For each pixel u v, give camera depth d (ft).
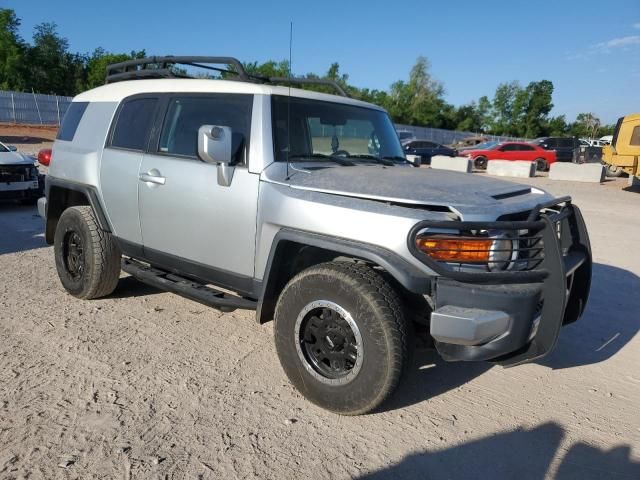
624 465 9.38
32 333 13.80
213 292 13.01
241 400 10.94
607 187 62.75
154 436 9.57
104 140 15.55
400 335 9.53
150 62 16.06
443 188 10.54
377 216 9.66
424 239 9.25
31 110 147.64
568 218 12.34
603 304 18.38
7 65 201.36
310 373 10.56
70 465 8.67
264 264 11.43
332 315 10.26
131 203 14.38
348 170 11.80
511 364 10.36
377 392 9.72
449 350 9.89
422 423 10.43
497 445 9.82
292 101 12.64
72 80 223.10
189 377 11.82
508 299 9.24
